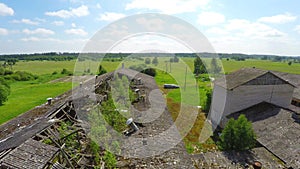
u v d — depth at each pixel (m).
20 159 5.19
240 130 10.07
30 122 10.55
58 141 6.95
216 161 9.01
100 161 7.36
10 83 36.12
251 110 13.95
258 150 9.83
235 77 15.78
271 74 14.22
